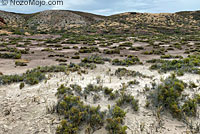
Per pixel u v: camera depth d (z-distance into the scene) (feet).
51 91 17.07
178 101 13.97
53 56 49.01
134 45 83.82
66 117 11.84
